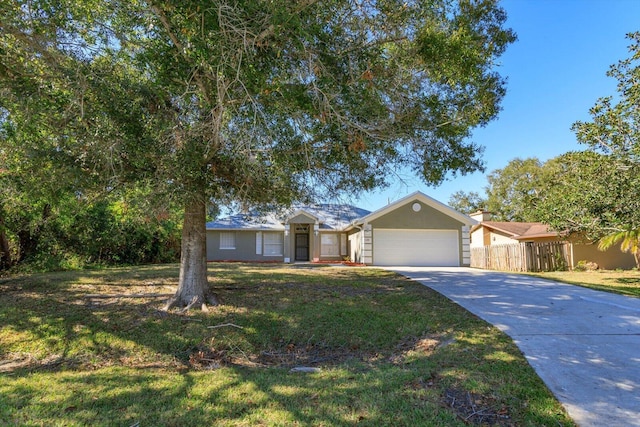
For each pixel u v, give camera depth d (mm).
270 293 9234
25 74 5910
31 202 10016
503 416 3768
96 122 6016
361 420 3773
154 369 5820
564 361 5121
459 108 7453
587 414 3770
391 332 7004
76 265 16469
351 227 21234
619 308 8109
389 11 5848
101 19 5992
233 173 7742
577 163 13391
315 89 5312
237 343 6723
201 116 6465
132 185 6871
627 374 4703
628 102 11344
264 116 5516
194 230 8375
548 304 8516
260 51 5102
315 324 7344
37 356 6371
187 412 4094
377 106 5836
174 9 4707
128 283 10430
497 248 18859
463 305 8383
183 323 7293
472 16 6773
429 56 6367
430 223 19438
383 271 14484
